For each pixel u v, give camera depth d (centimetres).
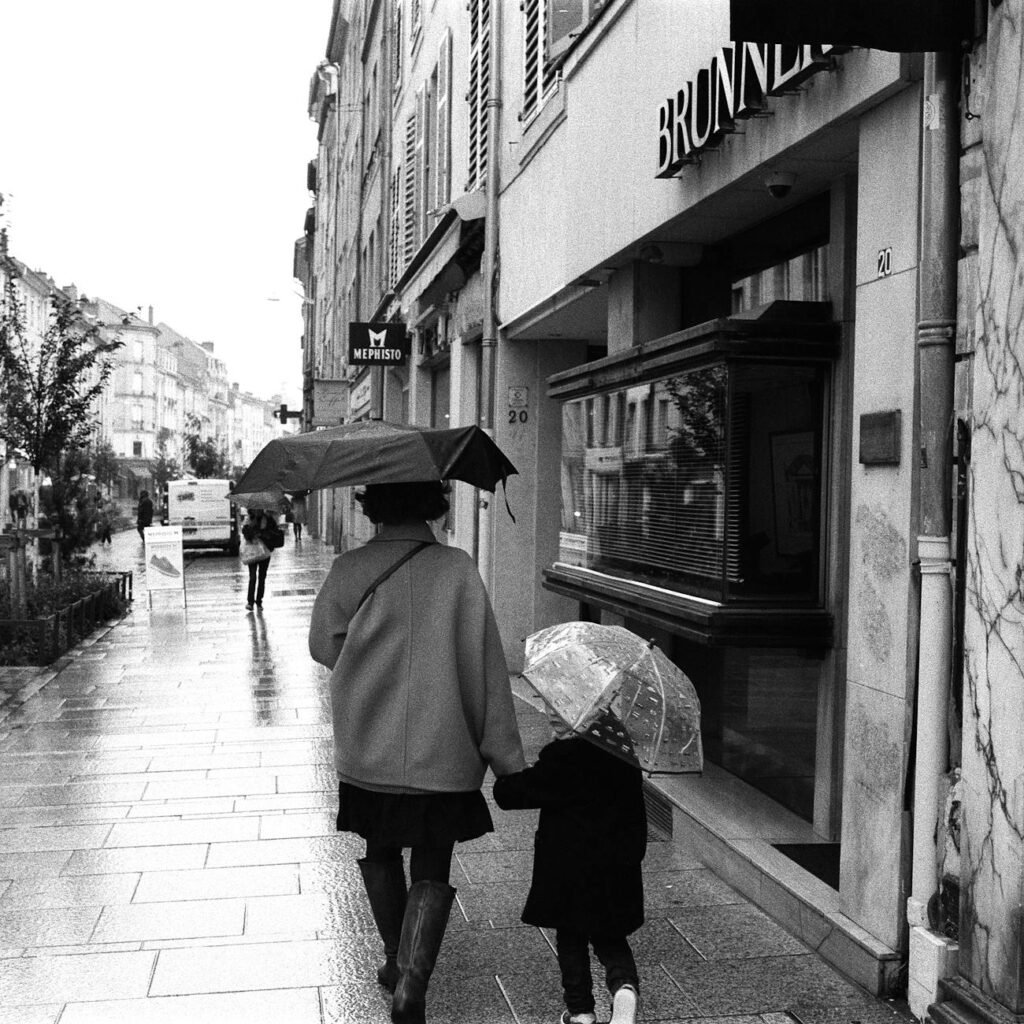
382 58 2591
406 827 409
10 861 640
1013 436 379
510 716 423
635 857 404
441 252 1462
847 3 414
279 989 473
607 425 794
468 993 468
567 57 939
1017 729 378
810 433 601
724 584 595
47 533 1700
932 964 425
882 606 463
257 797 778
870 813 471
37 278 6588
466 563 429
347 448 430
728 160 629
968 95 418
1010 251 381
